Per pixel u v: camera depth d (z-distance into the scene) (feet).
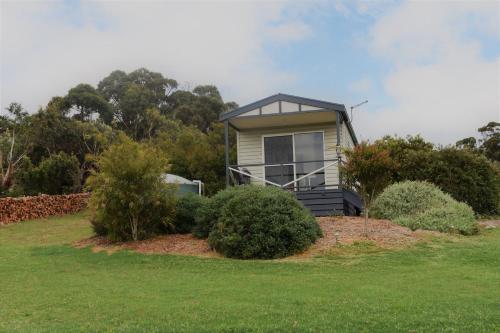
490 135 127.54
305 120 58.70
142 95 162.20
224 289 26.13
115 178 42.52
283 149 61.87
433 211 45.24
